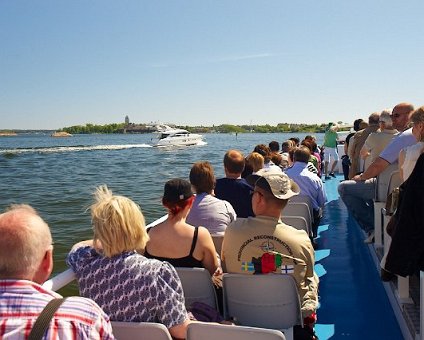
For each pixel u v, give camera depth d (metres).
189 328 1.88
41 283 1.60
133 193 22.36
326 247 5.39
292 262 2.61
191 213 3.52
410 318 2.92
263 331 1.78
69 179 28.97
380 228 4.45
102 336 1.50
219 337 1.85
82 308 1.50
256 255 2.63
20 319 1.43
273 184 2.63
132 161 43.53
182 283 2.60
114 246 2.05
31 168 37.53
